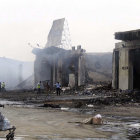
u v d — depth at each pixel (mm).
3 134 7980
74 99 24750
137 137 8508
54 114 15219
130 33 32312
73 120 12492
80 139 7938
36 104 22875
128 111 17062
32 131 9039
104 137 8359
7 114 14836
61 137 8141
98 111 17094
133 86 32938
